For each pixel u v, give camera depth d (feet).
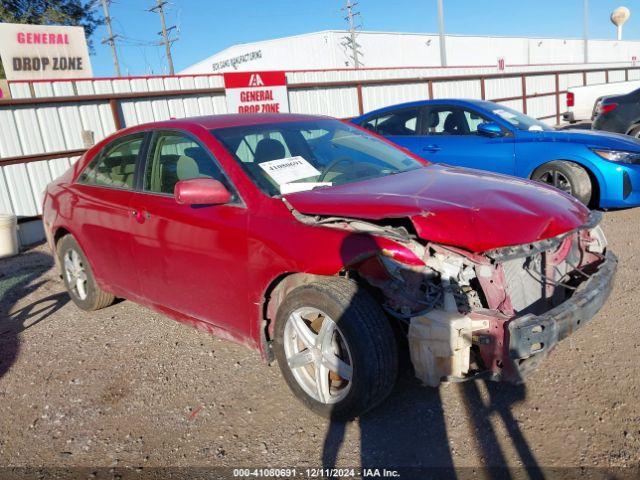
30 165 30.48
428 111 25.48
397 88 54.65
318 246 9.12
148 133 13.33
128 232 12.95
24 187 30.32
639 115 34.24
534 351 8.32
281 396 10.73
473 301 8.91
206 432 9.79
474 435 9.00
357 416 9.23
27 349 14.12
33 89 30.63
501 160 22.86
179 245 11.51
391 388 9.10
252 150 11.73
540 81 74.95
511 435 8.91
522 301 9.61
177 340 13.78
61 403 11.27
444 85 60.08
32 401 11.46
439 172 12.10
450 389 10.36
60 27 37.52
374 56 130.21
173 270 11.91
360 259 8.70
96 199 14.19
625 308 13.14
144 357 12.98
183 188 10.03
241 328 10.75
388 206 9.25
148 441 9.68
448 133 24.63
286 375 10.11
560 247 10.41
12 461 9.46
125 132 14.25
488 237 8.60
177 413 10.48
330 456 8.83
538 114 75.46
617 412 9.17
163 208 11.94
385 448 8.89
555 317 8.45
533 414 9.38
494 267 8.86
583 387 9.99
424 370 8.62
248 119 13.05
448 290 8.50
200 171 11.57
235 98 39.11
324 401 9.53
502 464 8.28
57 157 31.45
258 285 10.02
